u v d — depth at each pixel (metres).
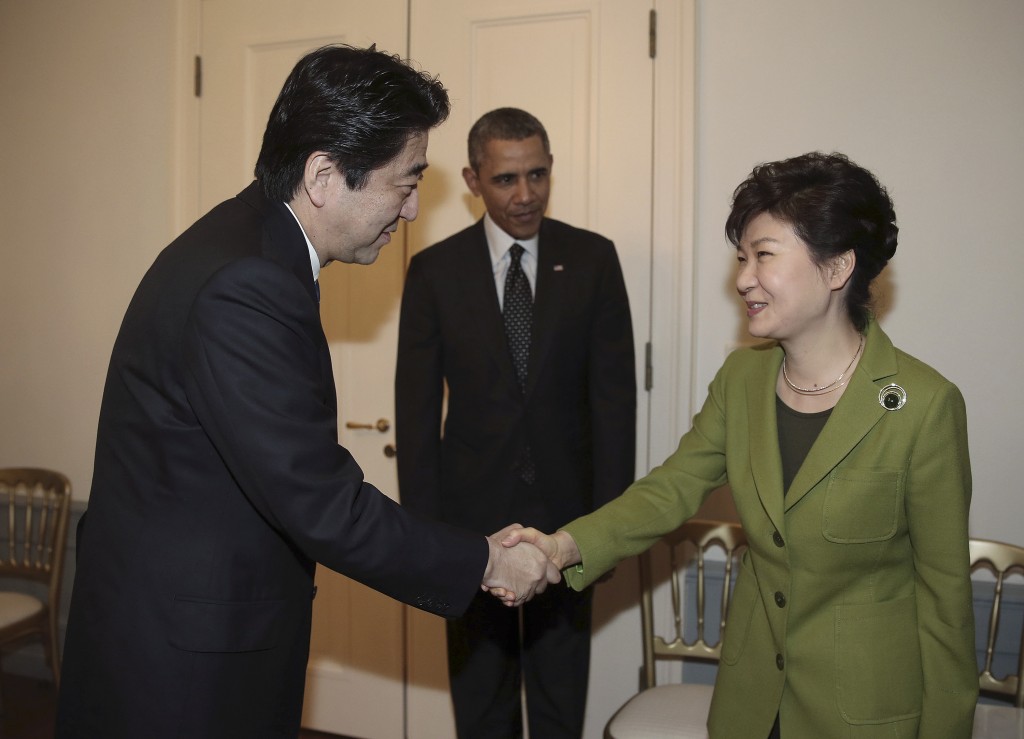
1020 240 2.22
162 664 1.19
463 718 2.19
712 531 2.15
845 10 2.32
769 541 1.40
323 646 2.92
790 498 1.36
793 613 1.39
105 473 1.28
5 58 3.25
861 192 1.32
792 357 1.42
